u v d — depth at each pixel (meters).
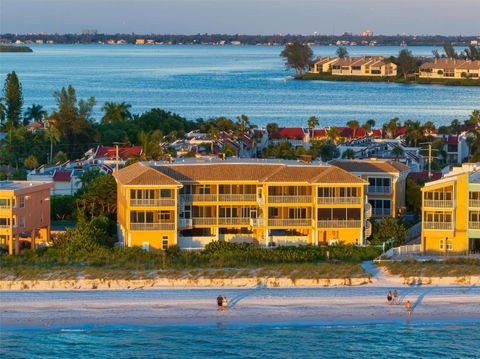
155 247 179.88
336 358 137.62
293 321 147.62
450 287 159.50
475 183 176.50
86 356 137.00
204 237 182.25
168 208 179.50
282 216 183.75
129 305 151.62
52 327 144.88
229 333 144.38
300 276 160.12
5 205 178.00
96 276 159.38
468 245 177.88
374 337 143.62
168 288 157.75
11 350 137.88
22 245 185.38
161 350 139.00
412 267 166.00
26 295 154.62
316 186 182.00
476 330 146.12
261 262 170.50
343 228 183.12
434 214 178.38
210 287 158.38
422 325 147.50
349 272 162.25
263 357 137.38
